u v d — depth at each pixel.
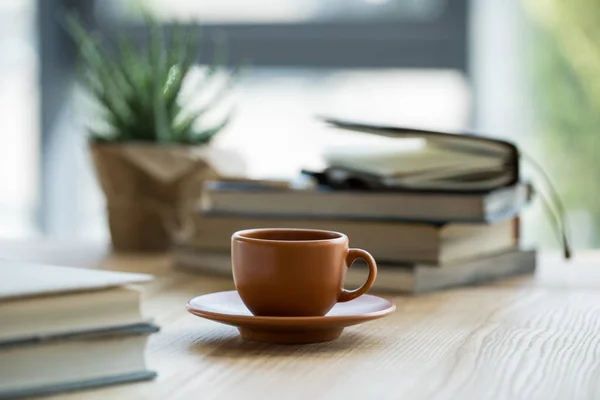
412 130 1.30
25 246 1.78
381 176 1.36
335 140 3.11
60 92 3.33
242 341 0.92
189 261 1.47
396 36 3.05
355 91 3.10
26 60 3.38
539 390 0.74
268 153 3.14
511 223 1.49
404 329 0.99
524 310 1.12
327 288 0.90
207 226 1.46
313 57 3.10
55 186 3.37
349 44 3.08
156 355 0.85
